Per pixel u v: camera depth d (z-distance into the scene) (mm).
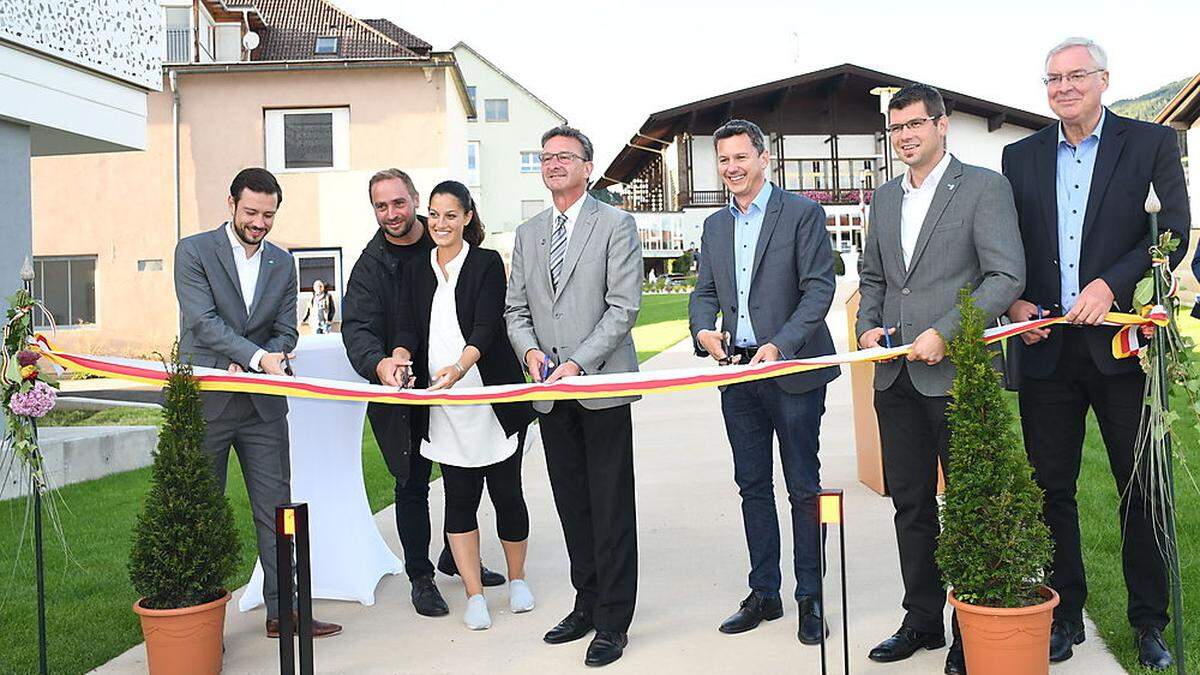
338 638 4293
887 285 3902
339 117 22766
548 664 3906
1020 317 3670
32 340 3770
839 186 48250
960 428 3318
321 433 4875
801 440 4145
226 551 3783
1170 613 3926
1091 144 3645
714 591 4801
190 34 22391
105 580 5176
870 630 4145
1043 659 3230
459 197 4344
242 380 3879
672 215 48812
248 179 4160
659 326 23750
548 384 3807
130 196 22609
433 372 4418
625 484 4012
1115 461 3660
